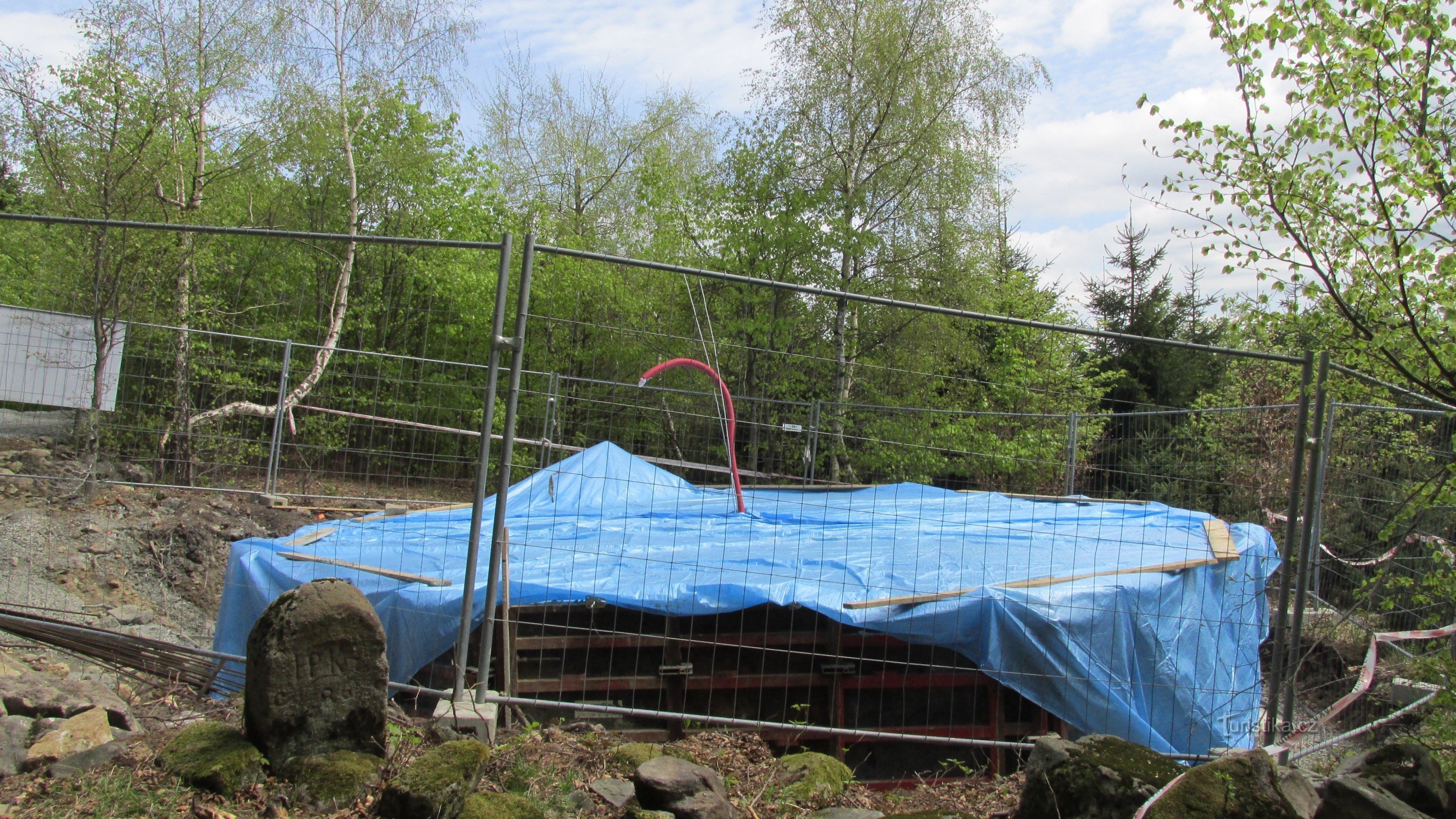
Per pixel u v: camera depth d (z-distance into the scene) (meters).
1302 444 4.49
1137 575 5.50
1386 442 6.52
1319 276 6.88
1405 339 6.74
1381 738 5.61
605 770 3.62
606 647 4.99
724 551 5.61
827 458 9.87
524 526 6.81
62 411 7.48
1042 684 4.99
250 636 3.29
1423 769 3.64
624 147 20.19
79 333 7.36
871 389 15.76
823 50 17.69
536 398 10.09
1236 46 6.62
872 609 4.88
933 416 10.54
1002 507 8.55
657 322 14.01
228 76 12.73
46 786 2.97
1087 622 5.09
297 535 6.11
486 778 3.36
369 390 10.32
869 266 17.98
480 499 3.99
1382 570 5.75
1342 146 6.62
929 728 5.09
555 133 19.78
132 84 10.32
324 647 3.23
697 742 4.07
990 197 18.05
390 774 3.22
